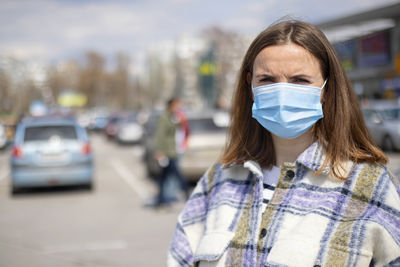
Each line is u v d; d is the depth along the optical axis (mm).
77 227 6941
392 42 26281
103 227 6887
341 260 1159
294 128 1337
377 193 1211
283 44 1354
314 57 1346
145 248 5723
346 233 1178
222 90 35281
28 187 11070
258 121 1413
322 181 1279
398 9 23078
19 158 9859
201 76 31891
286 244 1220
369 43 27328
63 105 111500
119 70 120375
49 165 9938
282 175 1335
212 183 1532
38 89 104438
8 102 71062
